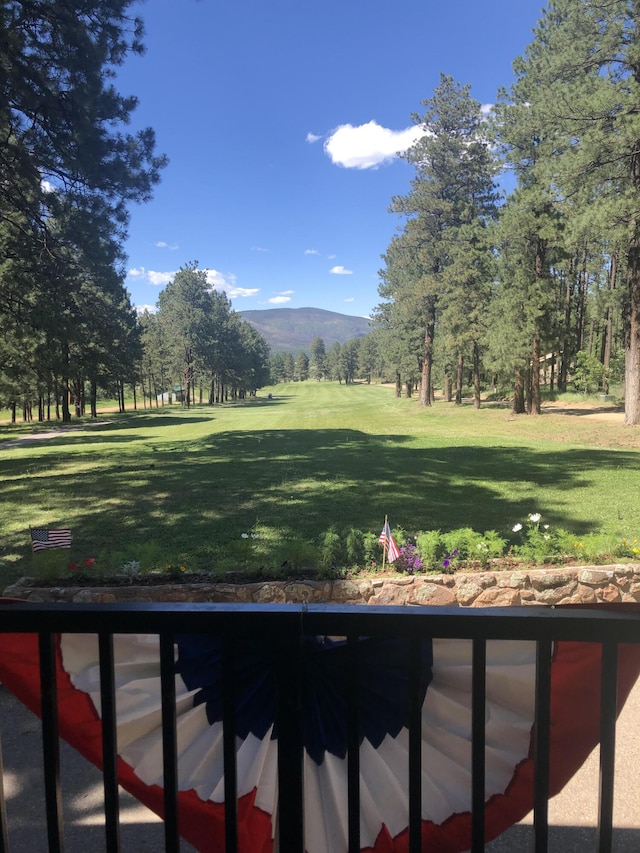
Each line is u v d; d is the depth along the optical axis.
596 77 15.33
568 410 27.22
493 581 4.75
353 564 5.30
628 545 5.44
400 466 12.99
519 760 1.69
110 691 1.28
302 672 1.25
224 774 1.29
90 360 32.16
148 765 1.78
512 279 25.33
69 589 4.56
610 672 1.20
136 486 10.93
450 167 33.97
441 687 1.68
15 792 2.80
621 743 3.07
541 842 1.26
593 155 15.12
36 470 14.05
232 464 13.80
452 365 41.03
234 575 4.94
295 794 1.28
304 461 14.11
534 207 22.58
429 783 1.70
